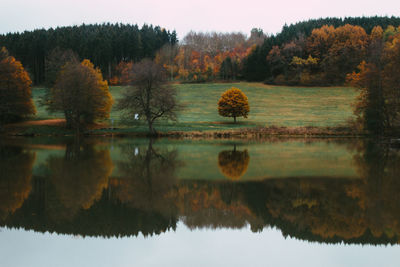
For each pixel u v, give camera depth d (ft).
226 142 134.92
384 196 45.68
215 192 48.47
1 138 148.77
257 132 177.47
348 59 354.54
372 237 31.78
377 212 38.70
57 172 62.85
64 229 33.73
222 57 462.19
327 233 33.01
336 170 66.39
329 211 39.50
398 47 135.54
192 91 332.60
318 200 44.14
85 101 165.78
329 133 171.12
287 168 68.85
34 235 32.12
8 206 40.65
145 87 165.27
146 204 42.11
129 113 169.68
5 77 172.35
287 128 180.75
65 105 162.50
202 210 40.01
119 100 166.71
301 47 392.88
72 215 37.65
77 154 90.07
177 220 36.76
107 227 34.42
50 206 40.68
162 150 102.99
